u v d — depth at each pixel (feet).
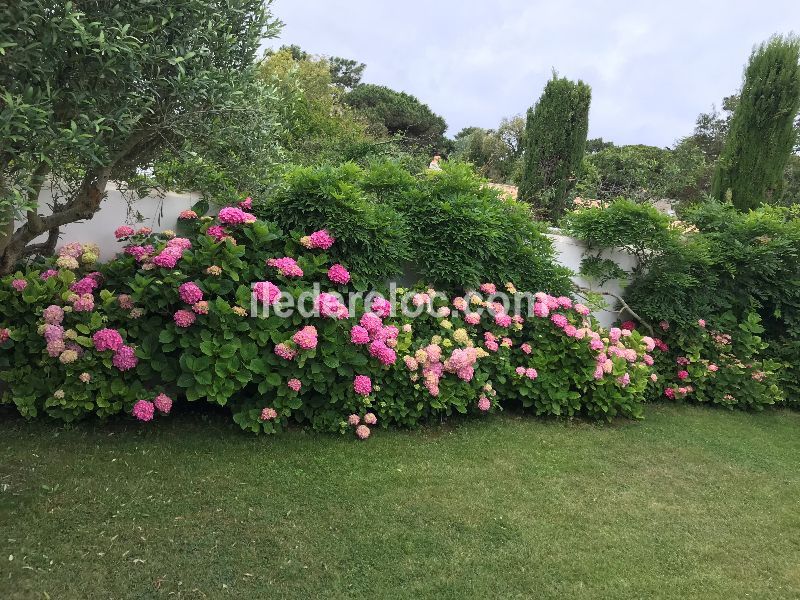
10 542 7.47
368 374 12.80
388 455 11.66
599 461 12.73
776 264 19.74
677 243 19.21
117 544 7.72
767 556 9.38
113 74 7.72
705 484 12.16
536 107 30.58
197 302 10.92
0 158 7.03
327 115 36.42
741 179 25.75
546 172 30.04
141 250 11.59
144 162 10.59
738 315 20.88
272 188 12.41
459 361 13.21
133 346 10.87
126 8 7.66
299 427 12.43
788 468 13.75
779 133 25.26
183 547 7.84
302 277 12.70
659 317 19.15
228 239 11.69
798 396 20.51
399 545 8.50
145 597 6.83
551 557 8.64
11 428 10.57
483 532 9.13
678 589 8.18
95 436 10.74
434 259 15.10
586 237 19.99
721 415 18.37
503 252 16.14
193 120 9.24
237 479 9.84
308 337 11.43
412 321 14.30
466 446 12.66
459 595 7.54
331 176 13.51
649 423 16.28
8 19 6.63
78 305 10.52
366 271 13.61
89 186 9.27
